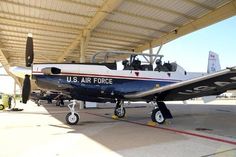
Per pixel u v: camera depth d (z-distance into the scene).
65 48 19.45
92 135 4.31
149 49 16.98
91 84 5.89
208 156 2.92
